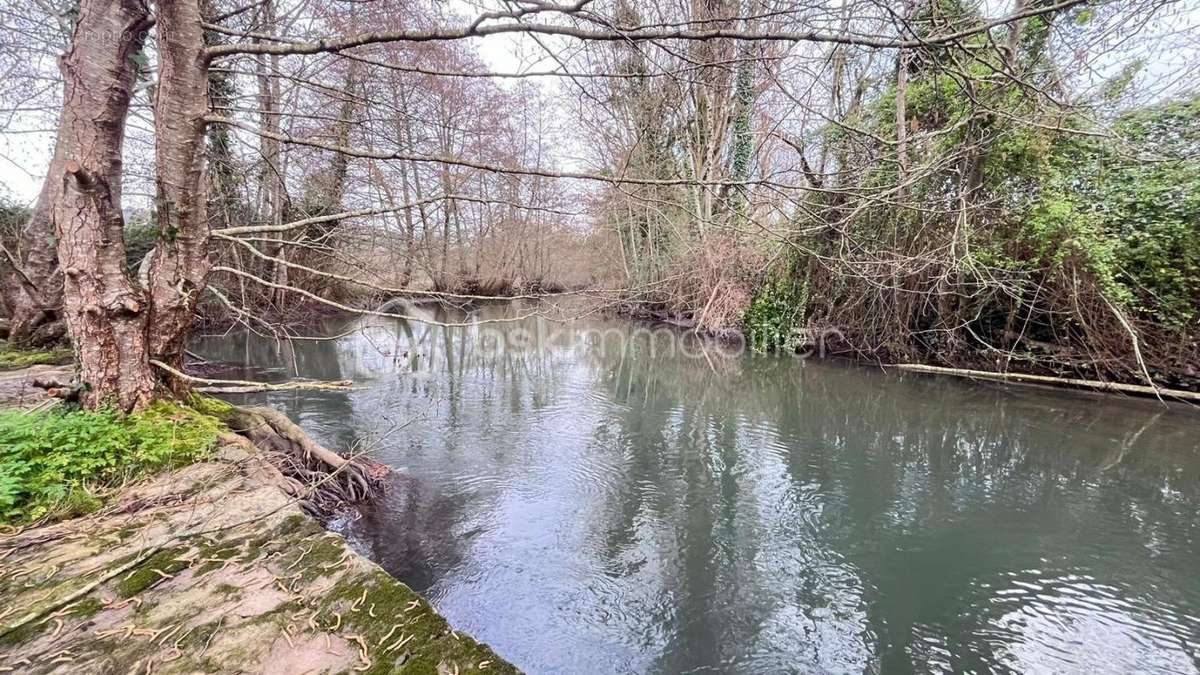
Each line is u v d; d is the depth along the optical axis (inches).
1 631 75.2
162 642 74.2
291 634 76.4
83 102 131.1
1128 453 241.6
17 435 122.1
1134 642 134.0
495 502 205.5
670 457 255.1
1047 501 204.1
